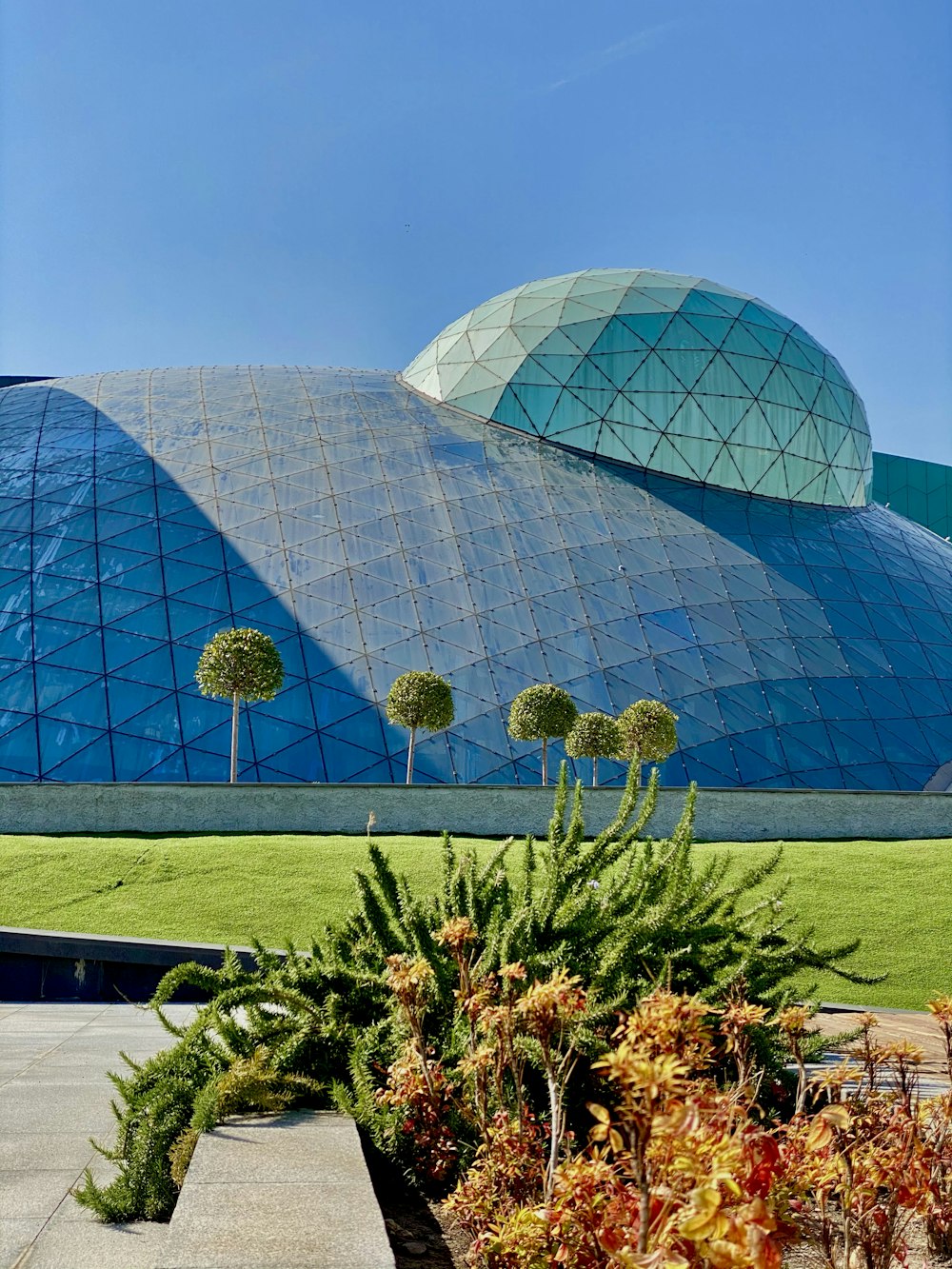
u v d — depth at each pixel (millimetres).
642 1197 3234
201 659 25438
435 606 31922
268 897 16734
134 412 39406
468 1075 5715
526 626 31891
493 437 40156
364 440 38281
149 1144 5488
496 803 22250
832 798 23031
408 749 27703
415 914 6949
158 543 32531
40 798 21516
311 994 6984
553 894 6781
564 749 28859
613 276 44844
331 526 33844
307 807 21875
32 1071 8805
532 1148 5176
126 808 21578
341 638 30547
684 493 40219
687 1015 3855
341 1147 5266
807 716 31812
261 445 37281
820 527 41344
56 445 37094
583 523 36344
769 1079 6508
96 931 15516
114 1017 12336
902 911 16531
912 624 37344
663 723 26938
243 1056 6445
